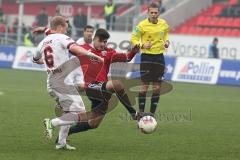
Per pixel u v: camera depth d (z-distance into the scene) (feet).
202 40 323.16
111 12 351.05
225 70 278.87
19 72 302.86
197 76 283.79
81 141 107.65
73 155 92.63
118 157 92.22
